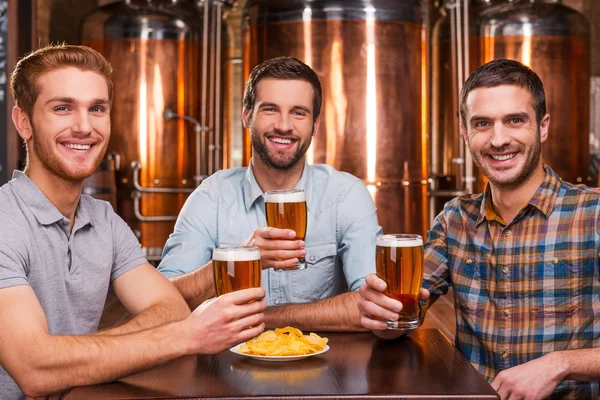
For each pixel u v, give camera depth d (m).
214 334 1.57
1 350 1.61
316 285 2.45
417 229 5.66
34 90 1.83
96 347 1.56
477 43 6.28
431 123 7.15
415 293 1.73
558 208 2.03
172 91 6.32
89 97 1.84
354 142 5.38
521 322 2.04
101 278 1.93
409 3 5.54
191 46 6.40
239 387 1.46
